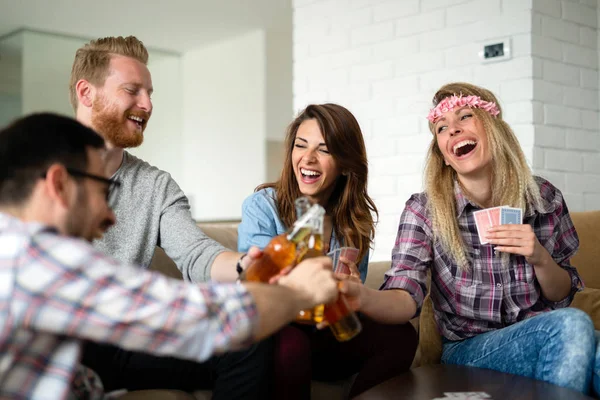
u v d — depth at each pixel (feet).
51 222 3.43
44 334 3.19
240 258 5.48
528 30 9.65
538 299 6.30
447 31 10.52
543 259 5.95
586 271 8.61
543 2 9.84
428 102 10.72
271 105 20.88
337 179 6.62
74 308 3.14
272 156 21.04
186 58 23.71
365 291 5.18
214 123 22.61
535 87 9.68
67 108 20.85
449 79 10.50
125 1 17.49
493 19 10.00
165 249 6.07
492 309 6.15
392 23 11.20
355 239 6.48
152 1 17.61
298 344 4.86
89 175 3.59
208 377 5.17
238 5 18.11
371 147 11.53
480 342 6.06
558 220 6.54
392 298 5.50
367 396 4.57
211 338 3.38
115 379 5.27
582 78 10.46
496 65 10.00
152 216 6.08
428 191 6.45
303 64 12.58
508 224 5.88
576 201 10.28
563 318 5.24
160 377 5.24
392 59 11.20
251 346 4.75
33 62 20.08
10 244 3.13
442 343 6.77
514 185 6.29
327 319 4.50
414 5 10.91
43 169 3.42
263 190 6.55
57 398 3.15
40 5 17.69
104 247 5.82
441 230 6.21
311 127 6.27
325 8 12.19
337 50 12.02
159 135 23.20
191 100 23.59
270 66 20.83
